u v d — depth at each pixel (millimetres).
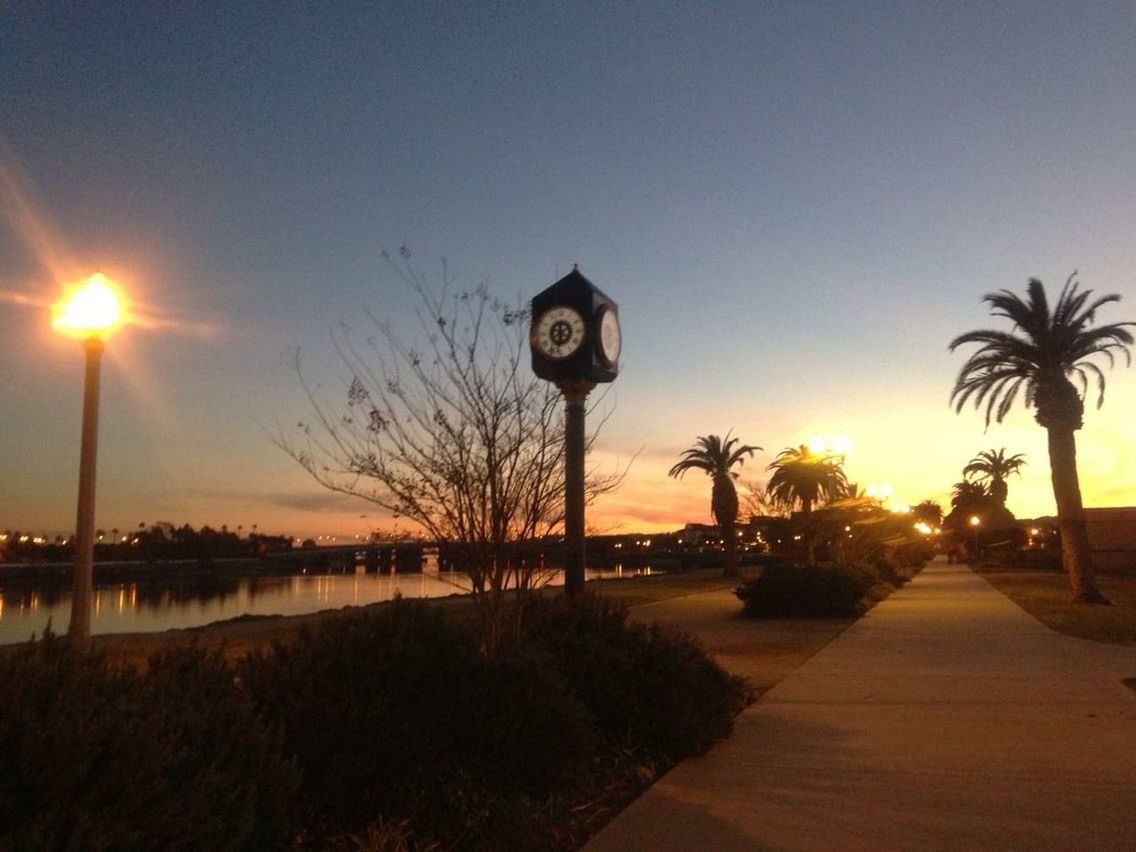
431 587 43406
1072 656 19047
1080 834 7555
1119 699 13742
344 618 7828
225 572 64875
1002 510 103312
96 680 4914
